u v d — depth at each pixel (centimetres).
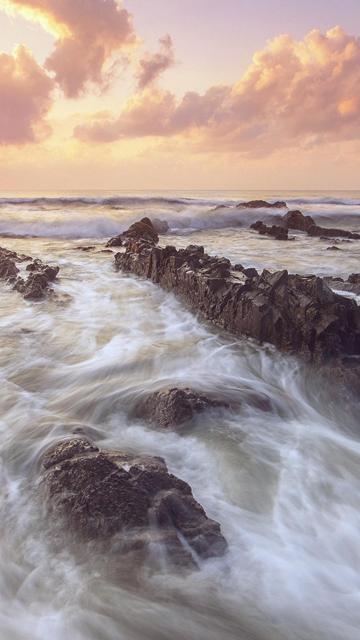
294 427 683
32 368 851
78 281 1564
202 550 410
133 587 385
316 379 816
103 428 658
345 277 1661
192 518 434
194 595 382
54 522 450
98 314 1192
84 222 3212
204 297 1164
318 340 865
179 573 393
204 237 3114
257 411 702
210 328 1086
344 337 872
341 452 625
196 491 519
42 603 380
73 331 1058
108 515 432
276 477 554
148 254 1603
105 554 411
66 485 471
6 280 1523
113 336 1027
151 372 832
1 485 521
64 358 900
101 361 880
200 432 633
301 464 584
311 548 446
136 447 600
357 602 390
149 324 1116
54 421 658
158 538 409
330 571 422
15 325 1095
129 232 2677
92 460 482
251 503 505
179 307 1258
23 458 570
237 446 609
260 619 369
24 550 428
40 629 357
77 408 707
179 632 359
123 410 695
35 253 2173
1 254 1873
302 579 407
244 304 1013
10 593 393
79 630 356
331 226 4209
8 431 632
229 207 4647
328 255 2225
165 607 373
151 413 674
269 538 454
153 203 5556
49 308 1238
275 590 393
